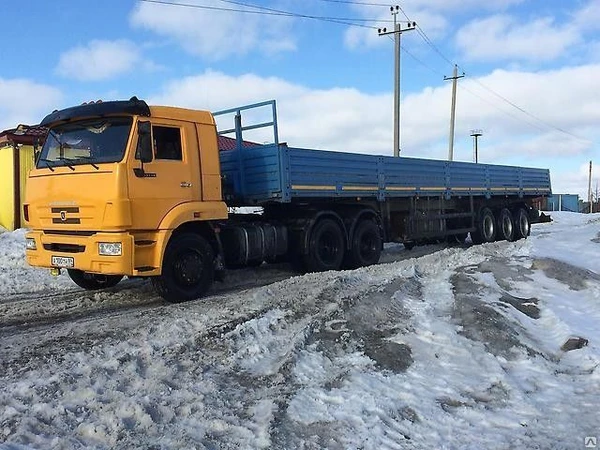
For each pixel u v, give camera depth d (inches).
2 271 446.0
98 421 159.5
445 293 302.8
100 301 348.8
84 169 315.3
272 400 177.0
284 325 257.8
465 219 685.9
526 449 156.4
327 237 454.9
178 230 341.1
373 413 172.1
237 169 430.6
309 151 429.1
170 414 166.6
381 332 246.5
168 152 332.2
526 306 289.6
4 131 788.6
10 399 172.4
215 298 343.6
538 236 532.1
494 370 209.3
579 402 189.0
